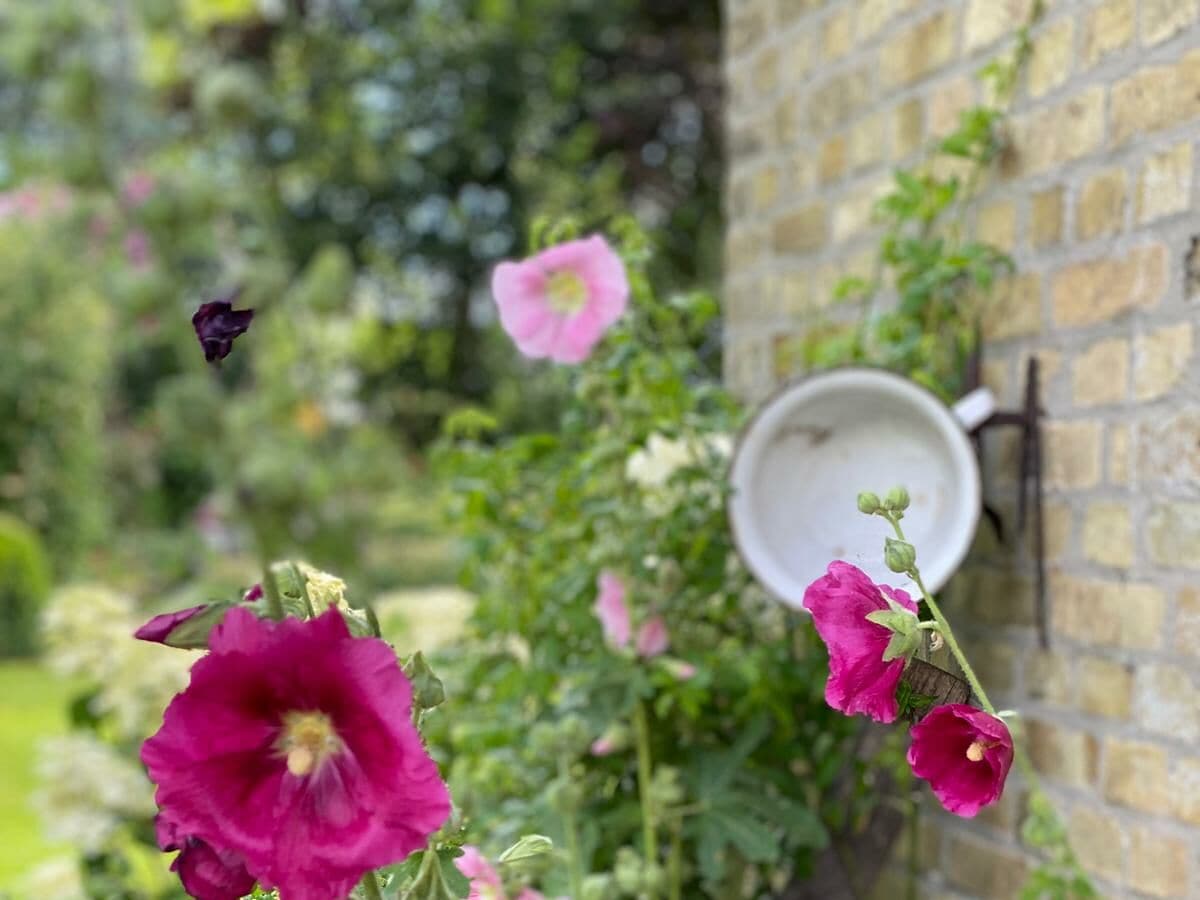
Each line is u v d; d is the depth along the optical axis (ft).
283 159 30.83
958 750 2.71
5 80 21.88
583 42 28.27
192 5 19.58
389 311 31.24
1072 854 5.43
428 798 2.27
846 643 2.71
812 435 5.86
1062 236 5.60
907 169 6.73
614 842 6.29
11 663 23.81
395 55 30.81
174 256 14.83
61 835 8.18
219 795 2.36
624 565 6.04
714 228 26.40
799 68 7.79
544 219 6.03
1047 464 5.70
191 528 23.41
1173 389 5.00
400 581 23.26
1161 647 5.08
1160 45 5.05
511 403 25.49
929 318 6.30
